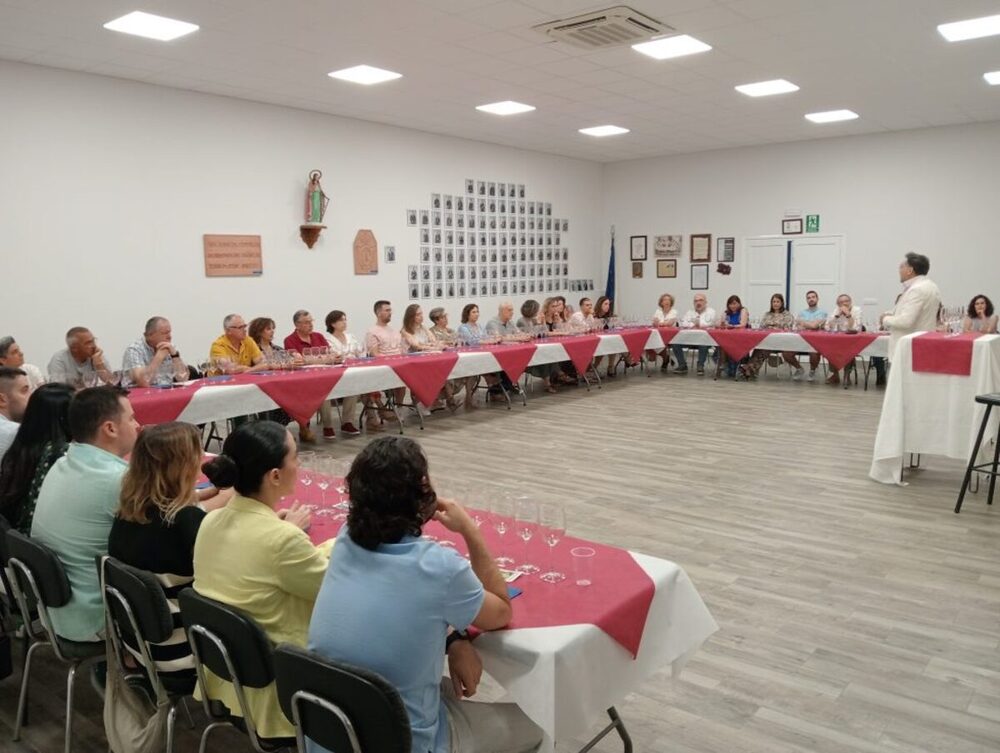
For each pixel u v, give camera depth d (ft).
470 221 33.19
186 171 23.17
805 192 34.78
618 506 14.56
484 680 8.72
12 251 19.72
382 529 4.95
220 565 5.84
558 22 17.28
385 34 17.94
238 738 7.65
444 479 8.20
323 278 27.35
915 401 15.40
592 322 30.60
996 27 18.26
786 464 17.49
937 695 8.10
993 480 14.47
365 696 4.44
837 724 7.62
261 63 20.21
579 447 19.38
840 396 26.30
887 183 32.65
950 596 10.49
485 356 22.98
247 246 24.90
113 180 21.54
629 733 7.55
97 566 6.62
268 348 20.74
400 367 20.36
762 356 30.50
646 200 39.73
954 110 27.84
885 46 19.69
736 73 22.18
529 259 36.65
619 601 5.91
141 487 6.65
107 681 6.60
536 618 5.63
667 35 18.47
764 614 10.01
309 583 5.71
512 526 7.36
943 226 31.60
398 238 29.99
